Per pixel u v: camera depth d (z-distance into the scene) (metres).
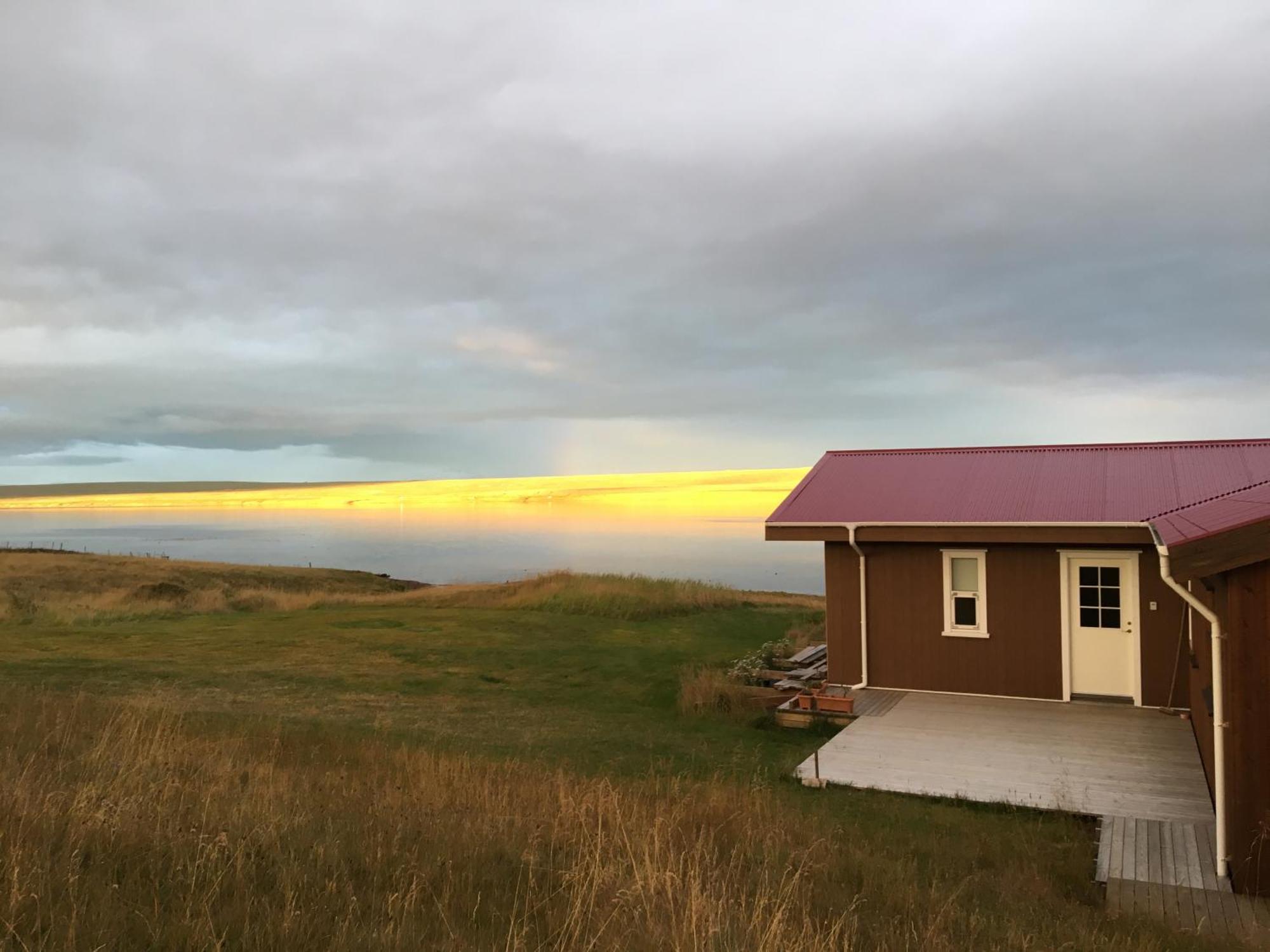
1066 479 14.14
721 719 13.30
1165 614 12.66
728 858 6.22
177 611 24.97
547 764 10.09
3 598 25.73
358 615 23.88
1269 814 6.68
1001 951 4.82
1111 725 11.69
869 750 10.82
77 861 4.45
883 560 14.30
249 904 4.14
